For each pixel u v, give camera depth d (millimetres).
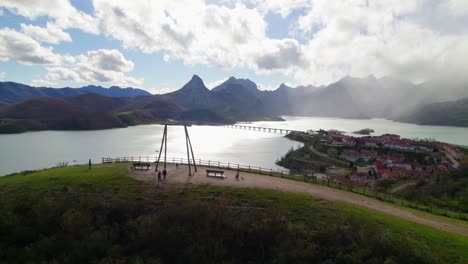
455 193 57562
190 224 26453
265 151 145875
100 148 137750
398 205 32688
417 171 87625
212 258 24422
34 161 103688
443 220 28375
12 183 36500
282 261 22891
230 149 149125
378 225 24812
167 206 28797
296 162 113000
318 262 22234
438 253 20625
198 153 130125
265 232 25203
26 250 24750
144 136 196125
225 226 26516
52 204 28922
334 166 107562
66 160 105250
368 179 79875
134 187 33250
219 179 37344
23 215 27734
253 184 35438
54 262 23828
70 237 25609
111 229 26812
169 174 39469
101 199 30297
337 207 28703
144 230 26141
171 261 24781
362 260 21094
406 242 21203
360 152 131250
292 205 28938
